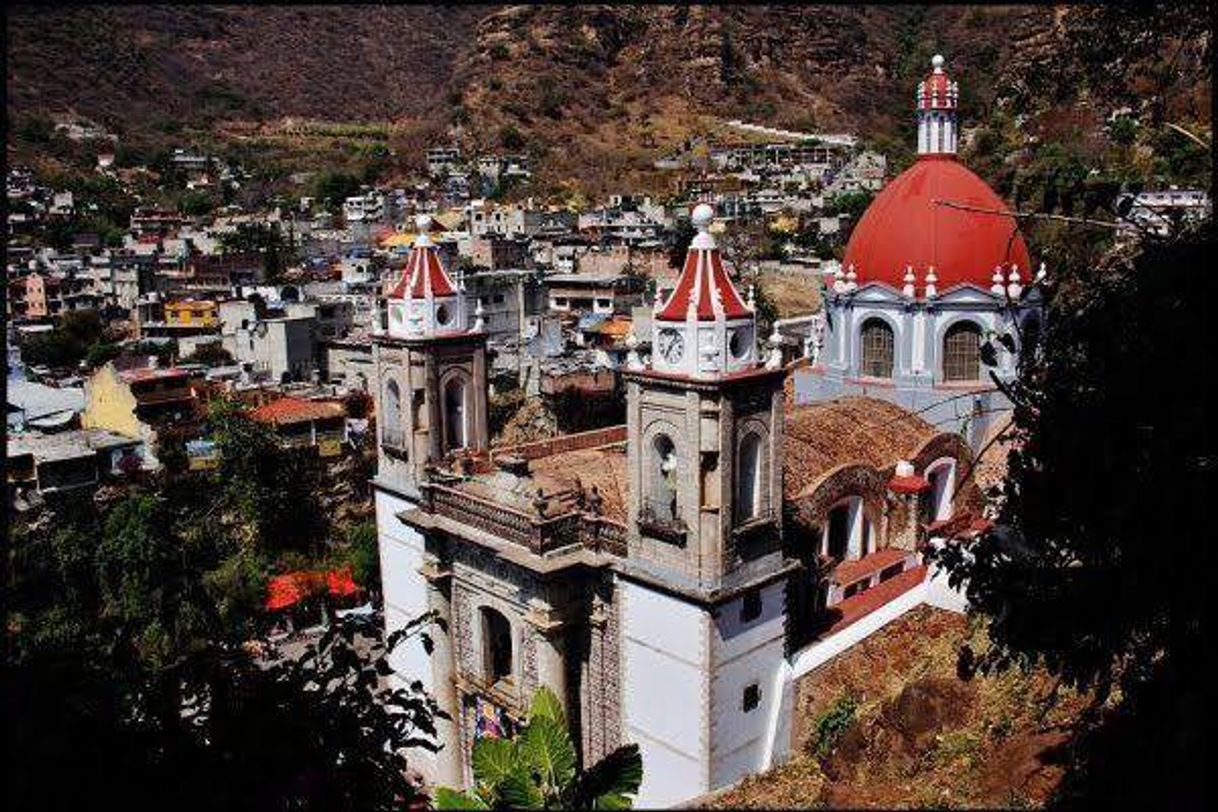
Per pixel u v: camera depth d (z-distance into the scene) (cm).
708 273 2914
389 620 4338
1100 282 1695
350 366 9800
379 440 4288
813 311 10806
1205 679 1430
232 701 1593
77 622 3462
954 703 2452
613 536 3206
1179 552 1420
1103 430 1512
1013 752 2105
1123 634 1594
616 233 15512
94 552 5500
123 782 1383
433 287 4044
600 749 3344
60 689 1417
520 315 11262
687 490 2927
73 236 16425
